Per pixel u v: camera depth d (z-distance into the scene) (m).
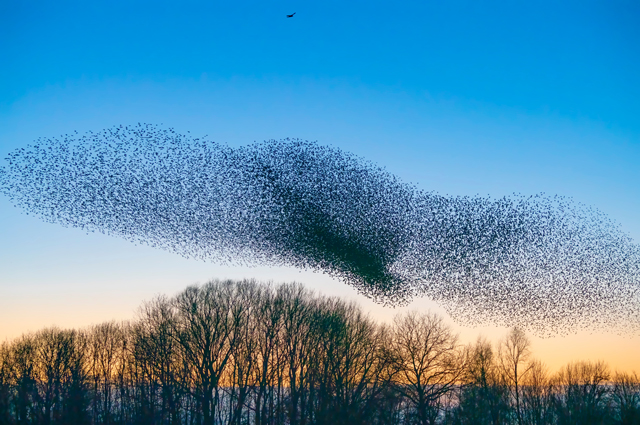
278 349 52.34
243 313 53.41
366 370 48.06
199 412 49.12
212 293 53.72
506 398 54.72
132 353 55.31
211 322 52.50
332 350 50.34
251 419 52.81
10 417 50.66
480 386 51.53
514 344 55.62
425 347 48.00
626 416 53.91
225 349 53.59
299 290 54.44
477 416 49.78
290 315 52.53
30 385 53.78
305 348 52.22
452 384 46.69
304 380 50.41
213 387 49.34
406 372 47.47
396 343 49.59
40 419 52.72
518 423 54.47
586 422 53.41
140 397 54.38
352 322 52.41
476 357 52.12
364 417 45.09
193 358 51.56
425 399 46.06
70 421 52.00
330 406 45.84
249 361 51.44
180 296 53.84
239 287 54.38
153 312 54.00
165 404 52.53
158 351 52.47
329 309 53.16
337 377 49.25
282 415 49.69
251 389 51.59
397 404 47.09
